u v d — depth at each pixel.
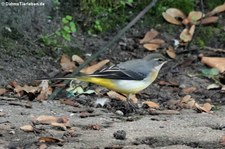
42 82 13.49
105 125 10.84
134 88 12.45
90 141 9.80
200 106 12.48
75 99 13.01
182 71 14.88
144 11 15.40
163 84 14.14
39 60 14.57
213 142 9.90
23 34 14.98
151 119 11.42
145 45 15.69
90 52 15.27
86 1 16.12
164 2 16.86
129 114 12.05
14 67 14.10
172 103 12.91
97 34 15.95
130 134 10.22
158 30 16.36
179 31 16.41
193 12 16.56
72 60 14.74
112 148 9.41
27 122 10.70
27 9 15.02
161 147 9.61
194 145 9.84
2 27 14.74
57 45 15.12
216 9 16.75
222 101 13.38
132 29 16.30
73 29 14.96
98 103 12.59
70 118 11.27
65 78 12.30
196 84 14.23
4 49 14.49
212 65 14.88
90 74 12.70
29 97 12.80
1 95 12.91
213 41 16.16
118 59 15.20
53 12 15.63
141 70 12.50
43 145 9.41
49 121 10.76
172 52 15.53
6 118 10.92
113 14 16.34
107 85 12.40
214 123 11.05
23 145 9.53
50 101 12.66
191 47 15.91
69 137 10.01
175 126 10.82
